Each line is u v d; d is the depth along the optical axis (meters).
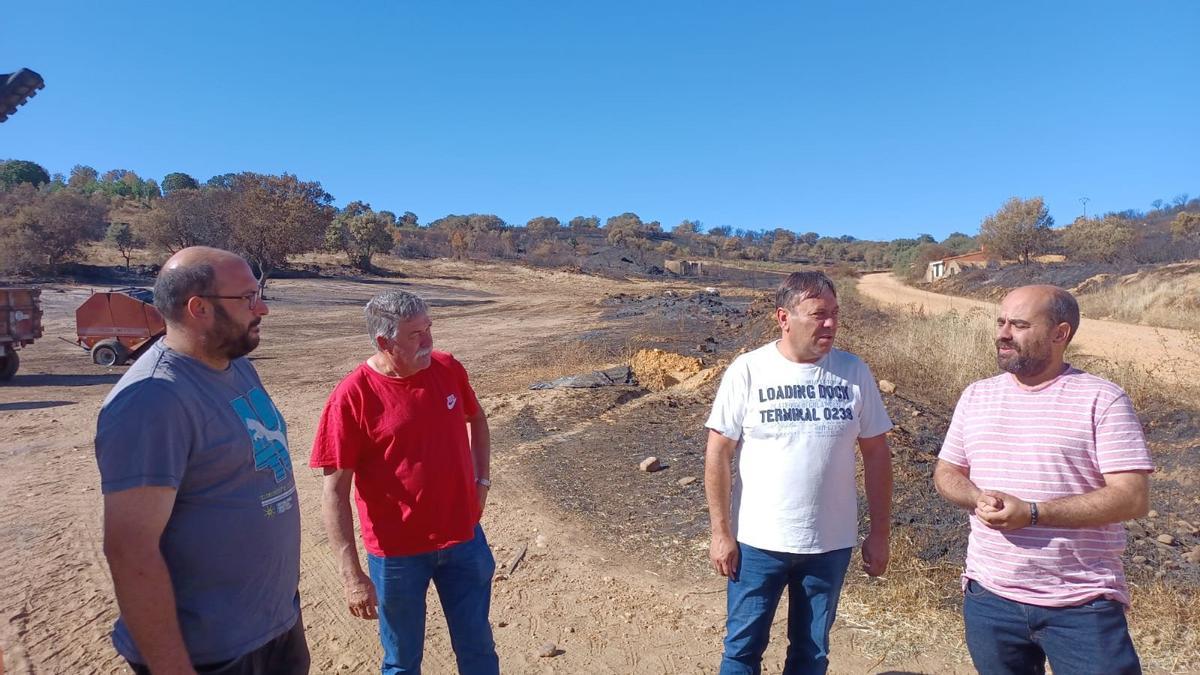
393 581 3.07
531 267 67.56
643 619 4.49
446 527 3.10
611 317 28.64
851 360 3.11
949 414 8.59
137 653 2.23
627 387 11.27
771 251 117.50
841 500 3.02
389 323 2.93
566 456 7.89
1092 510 2.47
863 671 3.81
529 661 4.07
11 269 38.91
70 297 32.88
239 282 2.28
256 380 2.53
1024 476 2.63
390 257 67.38
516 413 9.91
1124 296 23.83
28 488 7.41
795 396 3.01
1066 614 2.54
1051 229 45.78
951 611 4.32
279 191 43.06
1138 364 11.33
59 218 41.03
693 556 5.33
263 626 2.33
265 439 2.37
